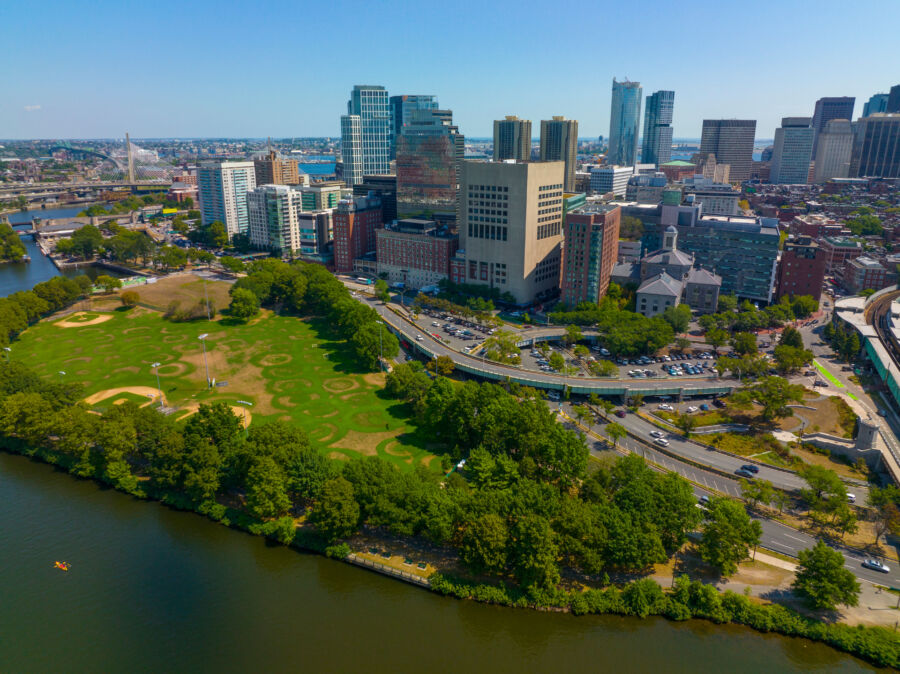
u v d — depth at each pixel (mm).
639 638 126188
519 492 148625
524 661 120688
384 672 117562
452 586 137875
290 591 139500
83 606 133875
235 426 182125
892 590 135250
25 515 167000
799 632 124750
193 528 162250
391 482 156125
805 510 164500
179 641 124500
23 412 197750
